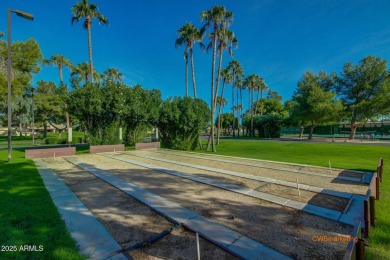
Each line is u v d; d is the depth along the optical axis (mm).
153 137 26969
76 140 30031
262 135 43500
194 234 3555
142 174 8234
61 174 8141
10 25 10648
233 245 3180
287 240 3342
